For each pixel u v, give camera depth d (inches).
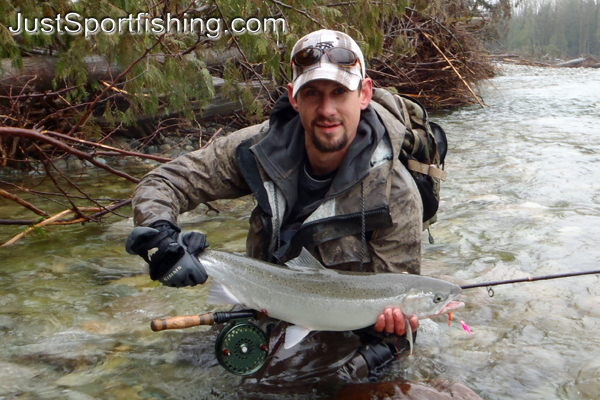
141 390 99.6
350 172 102.0
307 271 97.7
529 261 157.1
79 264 159.9
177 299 137.9
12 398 96.8
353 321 95.0
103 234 186.5
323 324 96.2
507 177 254.2
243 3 206.4
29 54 246.5
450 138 361.4
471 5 578.9
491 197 223.5
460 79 511.5
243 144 108.1
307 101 98.6
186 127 333.1
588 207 206.4
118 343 116.3
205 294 141.2
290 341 97.0
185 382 102.0
